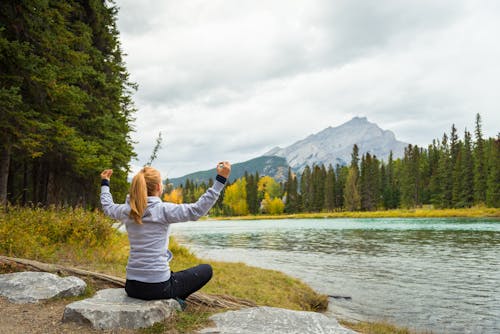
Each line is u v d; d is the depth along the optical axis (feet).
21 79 33.09
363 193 300.81
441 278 38.32
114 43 61.26
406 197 295.89
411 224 142.00
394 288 33.78
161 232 10.04
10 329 9.98
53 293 13.02
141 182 9.95
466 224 131.13
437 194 264.11
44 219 27.89
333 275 40.40
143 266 10.07
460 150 260.62
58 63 38.86
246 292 26.02
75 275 15.76
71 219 29.01
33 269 15.93
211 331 10.26
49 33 36.27
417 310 26.43
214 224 230.89
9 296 12.77
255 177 432.25
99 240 28.58
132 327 9.86
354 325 21.44
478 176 224.33
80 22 51.29
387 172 362.33
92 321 9.98
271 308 12.48
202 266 11.65
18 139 34.01
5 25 34.42
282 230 133.39
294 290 30.22
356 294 31.45
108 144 54.13
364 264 48.24
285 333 10.36
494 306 27.27
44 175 68.33
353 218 241.35
